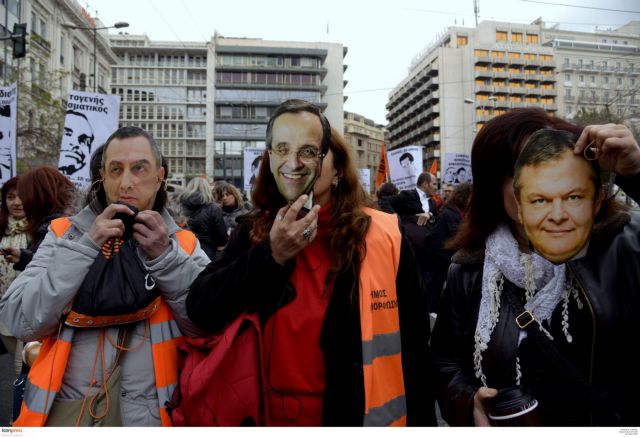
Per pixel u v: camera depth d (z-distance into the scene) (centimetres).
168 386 158
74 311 146
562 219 107
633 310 111
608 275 113
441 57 7094
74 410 147
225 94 7475
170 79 8294
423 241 477
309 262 140
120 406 153
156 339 160
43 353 153
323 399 130
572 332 117
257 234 147
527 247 131
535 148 111
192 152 8262
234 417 130
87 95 526
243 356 134
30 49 2622
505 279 131
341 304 134
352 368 130
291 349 134
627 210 118
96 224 150
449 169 805
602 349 110
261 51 7519
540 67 6881
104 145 173
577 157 107
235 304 136
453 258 145
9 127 490
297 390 133
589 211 107
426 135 7712
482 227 139
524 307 124
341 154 149
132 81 8250
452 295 146
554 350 115
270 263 128
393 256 142
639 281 111
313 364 133
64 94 3272
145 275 156
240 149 7462
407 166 812
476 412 121
